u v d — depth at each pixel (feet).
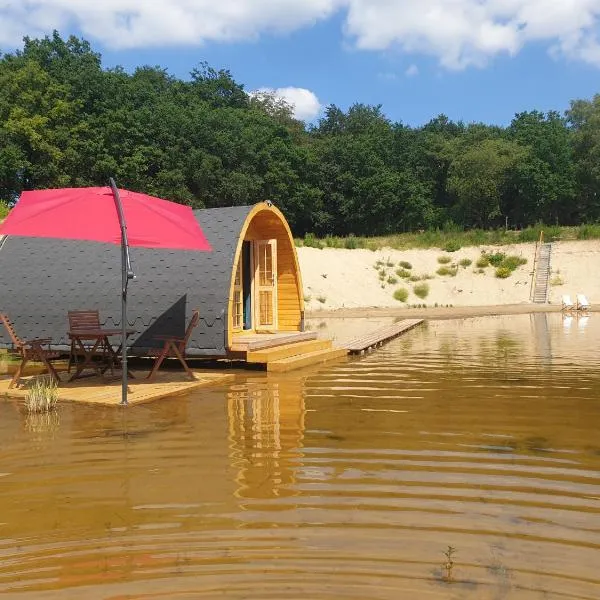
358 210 167.12
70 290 35.37
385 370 33.76
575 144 178.19
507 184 170.09
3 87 134.82
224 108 172.04
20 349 28.04
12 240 38.65
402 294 107.76
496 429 20.44
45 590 10.17
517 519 12.91
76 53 164.45
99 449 18.28
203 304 33.32
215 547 11.66
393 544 11.72
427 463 16.71
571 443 18.72
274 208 39.58
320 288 105.91
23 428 20.92
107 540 12.01
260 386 28.91
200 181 142.00
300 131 215.10
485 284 111.65
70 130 132.98
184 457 17.40
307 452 17.81
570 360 37.32
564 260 114.83
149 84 165.17
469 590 10.05
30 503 13.99
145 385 28.35
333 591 10.05
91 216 24.61
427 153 189.88
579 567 10.84
